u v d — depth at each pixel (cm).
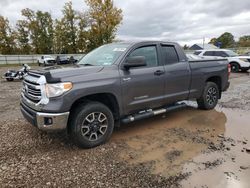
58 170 334
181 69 534
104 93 412
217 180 311
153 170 336
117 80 421
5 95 911
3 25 5244
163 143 427
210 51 1764
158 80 485
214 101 646
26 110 415
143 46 477
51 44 5366
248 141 434
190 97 576
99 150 398
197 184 302
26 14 5194
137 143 428
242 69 1680
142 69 464
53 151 393
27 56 4094
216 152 391
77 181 308
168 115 598
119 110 436
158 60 498
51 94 362
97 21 4044
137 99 457
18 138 443
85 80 387
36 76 395
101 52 501
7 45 5356
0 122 540
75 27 5050
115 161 361
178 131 486
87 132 398
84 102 402
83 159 366
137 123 538
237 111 634
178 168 341
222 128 503
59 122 367
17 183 303
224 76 654
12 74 1454
